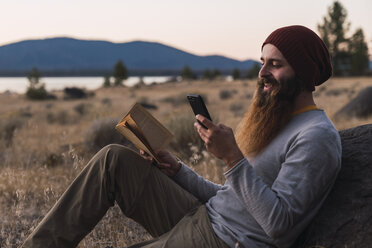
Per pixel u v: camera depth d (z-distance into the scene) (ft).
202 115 5.57
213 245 5.90
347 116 37.09
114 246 9.59
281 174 5.37
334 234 5.38
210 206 6.43
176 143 21.07
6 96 155.22
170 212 6.85
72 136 32.78
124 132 6.43
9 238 10.06
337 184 5.86
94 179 6.35
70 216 6.23
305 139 5.32
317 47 5.80
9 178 15.10
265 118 5.83
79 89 139.95
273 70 5.84
